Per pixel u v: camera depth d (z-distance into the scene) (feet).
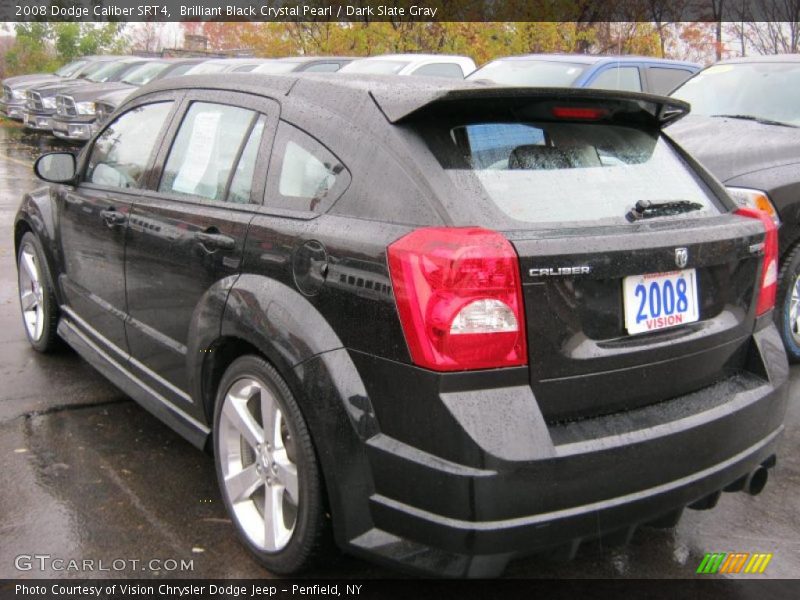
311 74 10.72
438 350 7.67
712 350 9.41
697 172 10.57
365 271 8.29
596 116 9.78
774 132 18.79
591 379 8.29
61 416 14.06
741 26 54.80
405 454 7.96
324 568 9.51
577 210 8.75
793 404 15.39
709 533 11.07
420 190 8.29
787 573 10.17
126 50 92.12
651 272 8.65
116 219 12.97
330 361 8.50
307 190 9.57
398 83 9.71
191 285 10.97
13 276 23.09
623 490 8.28
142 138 13.35
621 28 52.80
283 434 9.48
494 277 7.70
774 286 10.47
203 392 10.87
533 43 53.47
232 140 11.10
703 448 8.89
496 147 8.88
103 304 13.78
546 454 7.76
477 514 7.63
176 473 12.19
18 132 65.46
